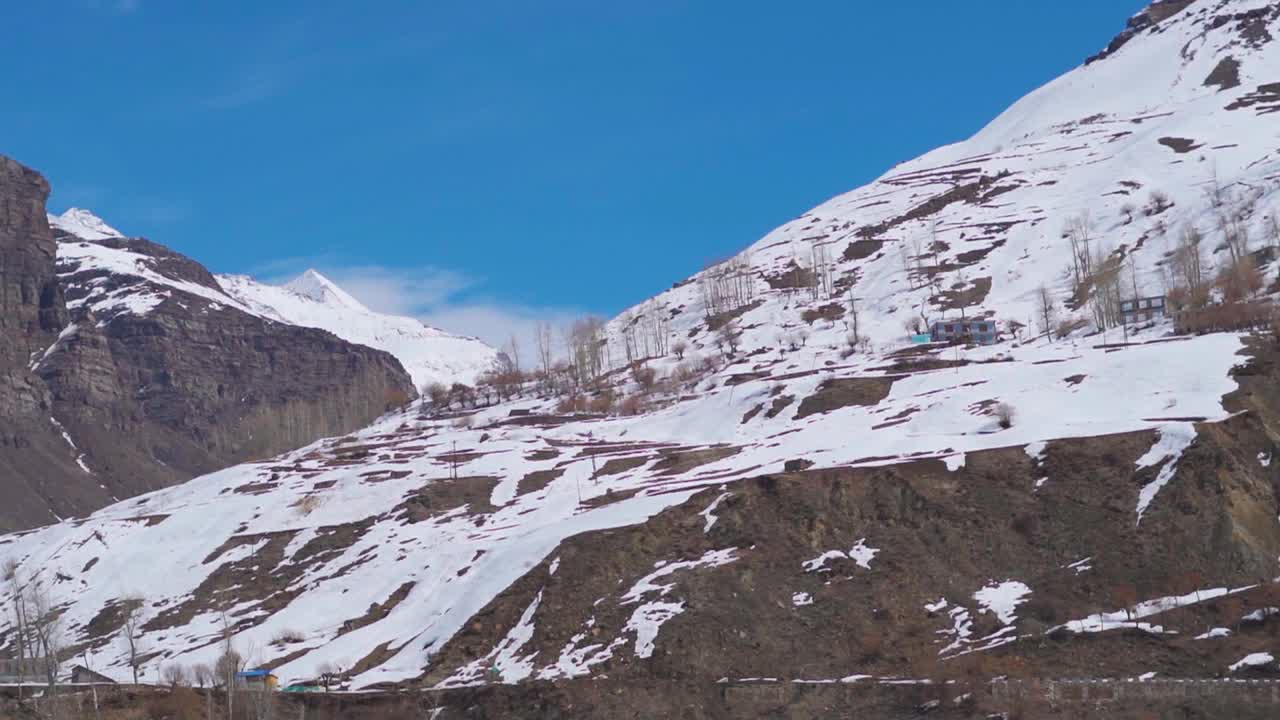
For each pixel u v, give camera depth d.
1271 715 111.00
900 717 122.62
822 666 135.50
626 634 145.62
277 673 158.12
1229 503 144.12
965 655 131.25
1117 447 157.12
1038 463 159.25
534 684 137.12
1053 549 146.62
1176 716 114.00
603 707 132.00
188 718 138.88
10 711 141.12
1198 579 136.88
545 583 159.00
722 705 130.12
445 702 139.12
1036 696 119.81
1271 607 126.19
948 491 158.38
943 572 147.25
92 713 140.75
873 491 161.00
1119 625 129.75
